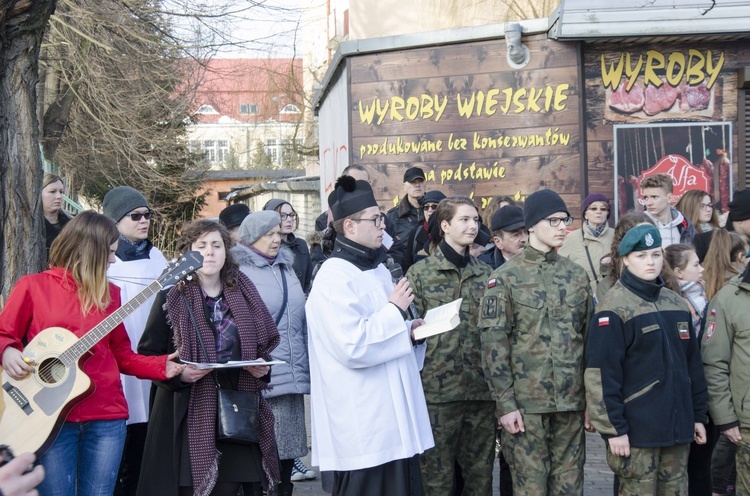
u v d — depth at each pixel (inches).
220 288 196.7
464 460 217.3
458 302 172.9
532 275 200.1
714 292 238.5
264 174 1813.5
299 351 232.7
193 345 185.5
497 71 410.6
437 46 415.8
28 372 167.9
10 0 219.0
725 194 410.9
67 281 177.9
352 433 164.1
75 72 694.5
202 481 180.2
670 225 291.4
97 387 175.0
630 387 189.0
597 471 274.4
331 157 512.7
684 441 187.8
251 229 235.0
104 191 1069.1
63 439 170.4
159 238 1008.9
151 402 201.9
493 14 555.5
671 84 409.1
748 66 406.9
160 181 815.7
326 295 166.9
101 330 173.9
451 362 208.8
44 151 796.6
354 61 425.4
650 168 410.3
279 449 227.5
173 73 664.4
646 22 379.6
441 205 215.0
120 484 228.4
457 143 416.2
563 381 195.0
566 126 406.3
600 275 303.6
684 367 191.0
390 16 594.6
